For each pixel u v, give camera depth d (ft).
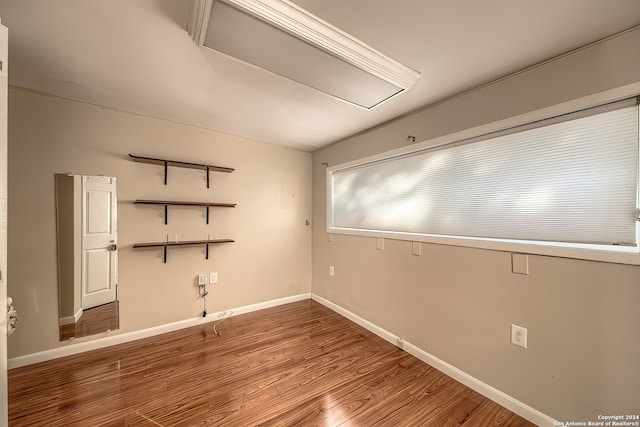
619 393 4.10
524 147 5.30
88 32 4.39
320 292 11.55
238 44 4.40
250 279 10.41
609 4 3.62
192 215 9.05
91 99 7.02
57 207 6.97
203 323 9.25
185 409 5.20
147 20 4.11
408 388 5.92
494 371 5.58
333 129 9.12
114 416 5.00
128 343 7.79
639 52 3.96
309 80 5.57
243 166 10.13
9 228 6.44
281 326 9.13
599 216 4.42
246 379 6.16
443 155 6.82
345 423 4.91
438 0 3.64
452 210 6.60
